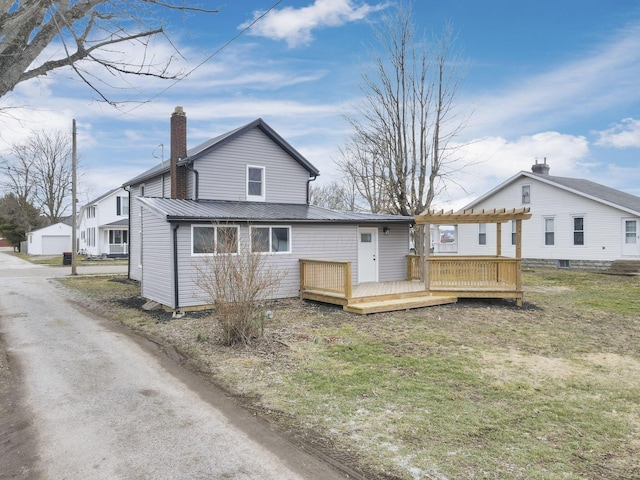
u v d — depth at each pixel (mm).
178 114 14445
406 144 15688
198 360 6836
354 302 11031
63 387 5715
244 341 7684
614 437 4238
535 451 3924
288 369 6312
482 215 11938
